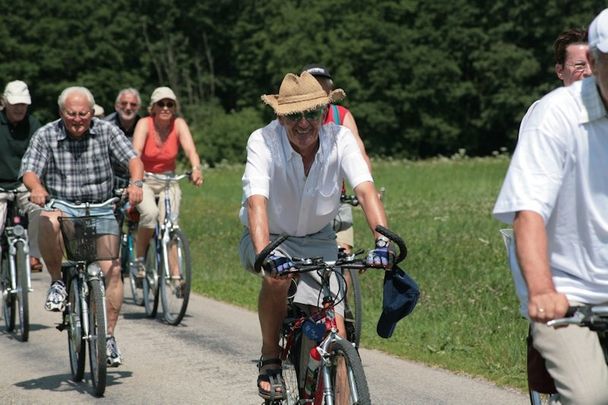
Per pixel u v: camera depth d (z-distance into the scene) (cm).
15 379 2041
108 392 1911
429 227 4538
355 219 5116
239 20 16950
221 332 2502
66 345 2394
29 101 2644
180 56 16750
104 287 1986
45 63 15362
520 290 1084
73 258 1925
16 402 1850
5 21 15438
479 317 2416
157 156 2927
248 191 1432
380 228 1305
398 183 8475
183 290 2603
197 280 3419
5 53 15525
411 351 2173
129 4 16375
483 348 2128
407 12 16638
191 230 4950
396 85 16250
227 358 2178
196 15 17012
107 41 15738
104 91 15775
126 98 3092
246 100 16862
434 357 2105
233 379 1983
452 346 2180
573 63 1518
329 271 1376
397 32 16188
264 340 1502
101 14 15662
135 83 15925
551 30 15438
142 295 2975
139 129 2920
